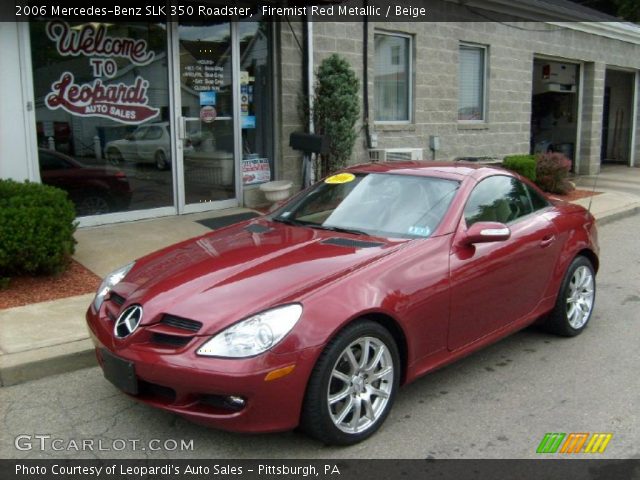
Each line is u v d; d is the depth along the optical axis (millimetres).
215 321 3424
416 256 4094
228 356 3307
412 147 11875
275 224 4891
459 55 12781
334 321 3500
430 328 4066
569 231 5441
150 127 8719
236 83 9469
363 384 3729
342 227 4633
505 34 13664
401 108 11859
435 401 4305
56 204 6398
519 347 5328
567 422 4031
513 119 14297
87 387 4484
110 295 4098
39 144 7785
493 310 4602
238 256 4125
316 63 10047
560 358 5090
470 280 4320
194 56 9016
